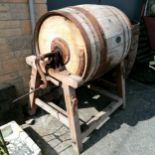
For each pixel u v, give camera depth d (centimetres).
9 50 242
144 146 225
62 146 228
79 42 189
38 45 239
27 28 252
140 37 413
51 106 244
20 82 264
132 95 329
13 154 199
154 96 325
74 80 192
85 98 318
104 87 308
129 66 327
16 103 255
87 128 225
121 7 435
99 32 193
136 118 271
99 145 227
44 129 254
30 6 243
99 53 195
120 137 238
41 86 230
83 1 344
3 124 245
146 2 465
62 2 312
